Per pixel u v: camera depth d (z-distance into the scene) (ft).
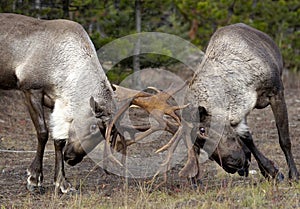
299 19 154.51
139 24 119.03
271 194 61.98
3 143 92.68
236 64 69.36
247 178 73.20
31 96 68.80
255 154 71.31
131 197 64.90
